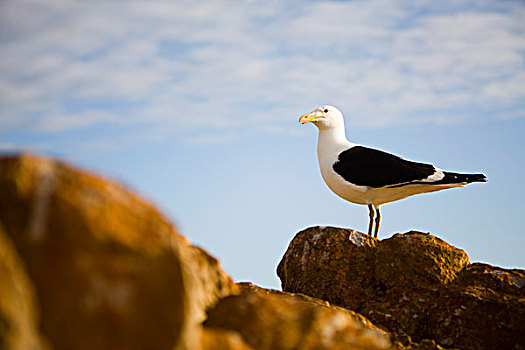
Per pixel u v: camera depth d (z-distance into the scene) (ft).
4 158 14.87
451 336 27.58
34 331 12.75
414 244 30.45
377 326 28.07
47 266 13.80
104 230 14.35
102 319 13.64
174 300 14.48
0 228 13.55
